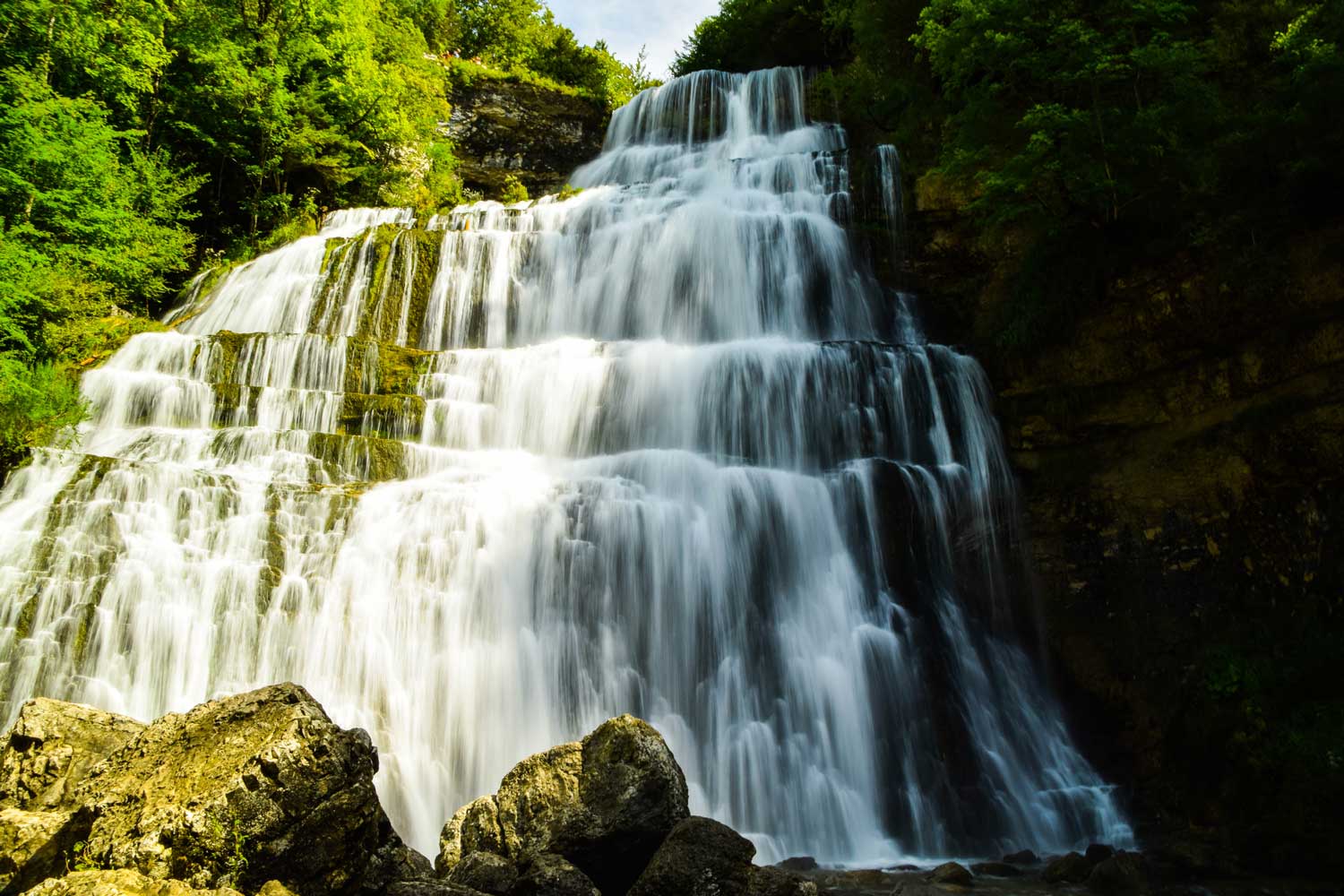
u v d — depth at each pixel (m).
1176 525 15.56
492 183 41.12
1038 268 18.36
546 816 8.73
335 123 34.09
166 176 27.81
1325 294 13.78
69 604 13.31
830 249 24.17
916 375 18.72
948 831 13.77
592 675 14.52
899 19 28.28
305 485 15.38
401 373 20.77
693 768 14.19
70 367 19.28
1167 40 16.97
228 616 13.61
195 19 31.23
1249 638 14.01
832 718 14.88
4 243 20.17
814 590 15.92
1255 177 15.16
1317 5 15.64
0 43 25.30
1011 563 17.59
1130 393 16.62
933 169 22.47
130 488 14.44
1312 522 13.71
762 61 42.50
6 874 6.50
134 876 5.72
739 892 7.71
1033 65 17.77
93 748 8.04
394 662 13.88
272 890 6.16
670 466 16.88
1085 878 11.03
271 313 25.06
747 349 19.58
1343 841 10.84
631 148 37.97
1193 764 13.62
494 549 14.91
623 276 25.55
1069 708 16.16
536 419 20.00
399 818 12.78
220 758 6.62
